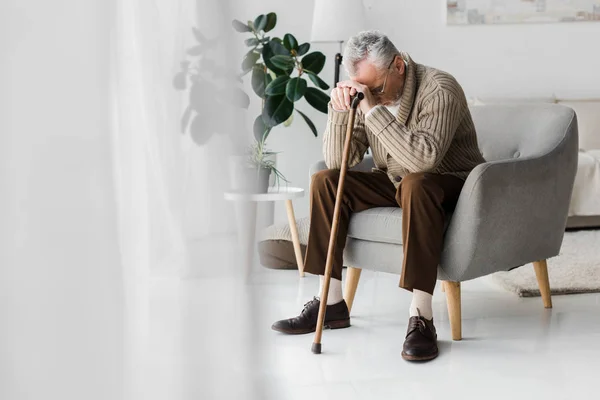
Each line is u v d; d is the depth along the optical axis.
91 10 0.59
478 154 2.67
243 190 0.67
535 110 2.87
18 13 0.57
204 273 0.66
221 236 0.66
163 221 0.64
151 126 0.63
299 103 4.95
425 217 2.34
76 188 0.59
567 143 2.73
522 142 2.83
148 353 0.65
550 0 5.31
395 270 2.57
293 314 2.86
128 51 0.62
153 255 0.64
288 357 2.34
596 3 5.34
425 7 5.21
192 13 0.64
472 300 3.12
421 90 2.49
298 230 3.67
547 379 2.12
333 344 2.48
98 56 0.59
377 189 2.64
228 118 0.66
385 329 2.67
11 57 0.57
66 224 0.59
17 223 0.58
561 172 2.70
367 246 2.64
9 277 0.59
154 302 0.64
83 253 0.60
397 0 5.18
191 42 0.64
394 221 2.52
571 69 5.39
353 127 2.55
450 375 2.16
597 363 2.27
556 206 2.72
